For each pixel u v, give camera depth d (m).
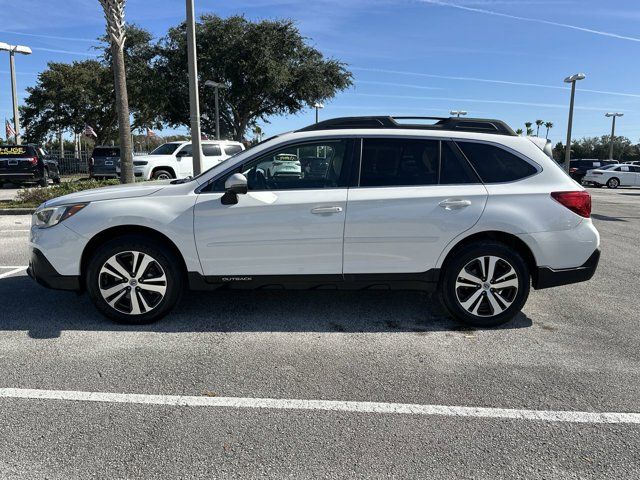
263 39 30.16
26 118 40.34
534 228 4.45
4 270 6.65
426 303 5.36
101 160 23.64
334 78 33.00
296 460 2.71
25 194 13.59
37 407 3.22
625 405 3.30
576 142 79.50
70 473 2.60
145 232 4.59
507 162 4.58
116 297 4.56
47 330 4.49
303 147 4.55
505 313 4.60
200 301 5.36
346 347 4.19
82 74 38.50
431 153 4.56
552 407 3.27
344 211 4.41
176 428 3.00
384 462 2.70
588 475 2.61
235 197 4.41
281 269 4.50
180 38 30.86
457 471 2.64
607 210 15.59
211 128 34.34
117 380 3.58
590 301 5.52
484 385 3.55
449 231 4.43
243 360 3.93
